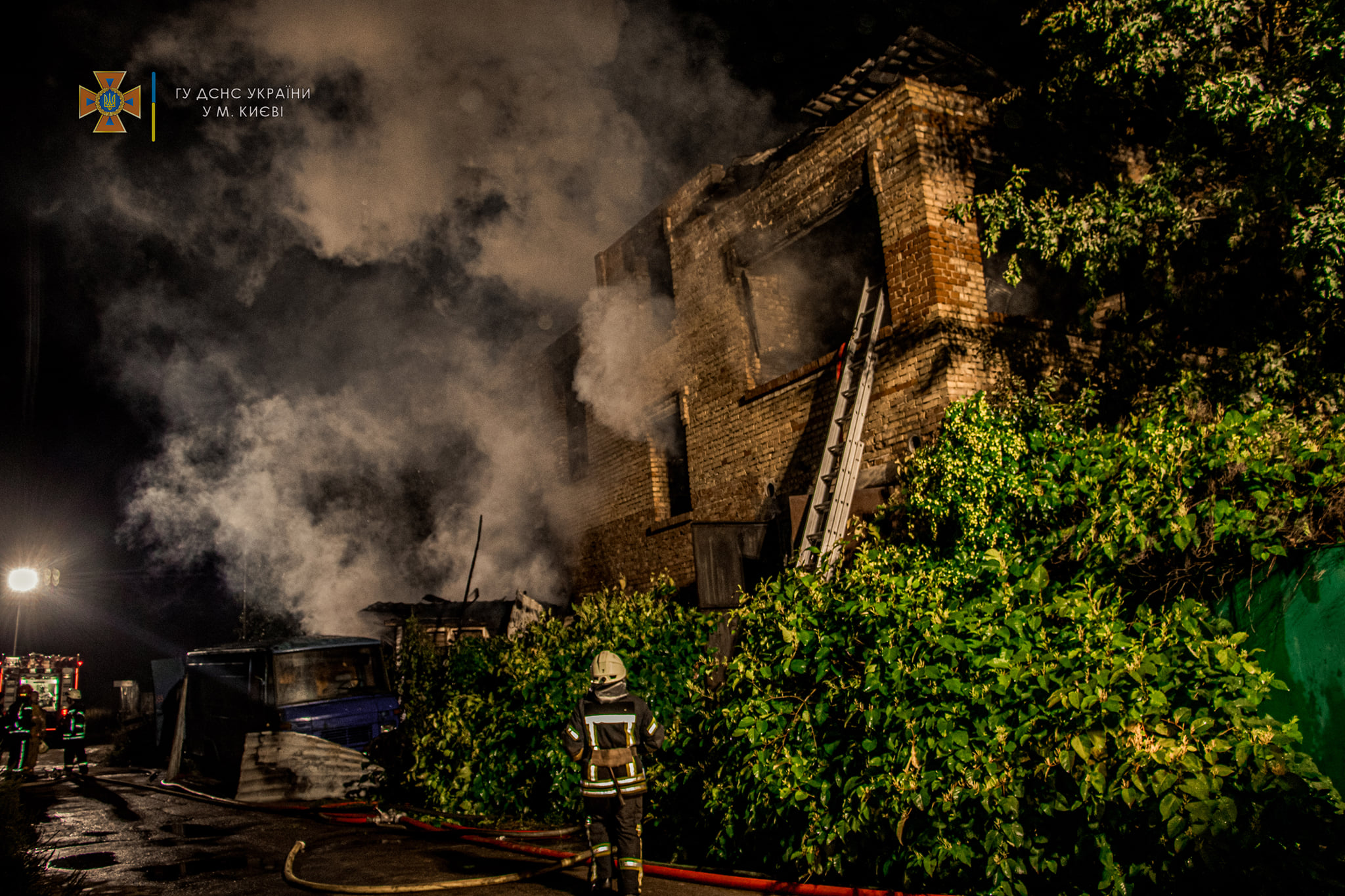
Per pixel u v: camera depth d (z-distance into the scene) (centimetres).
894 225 962
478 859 664
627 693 529
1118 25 790
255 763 1014
